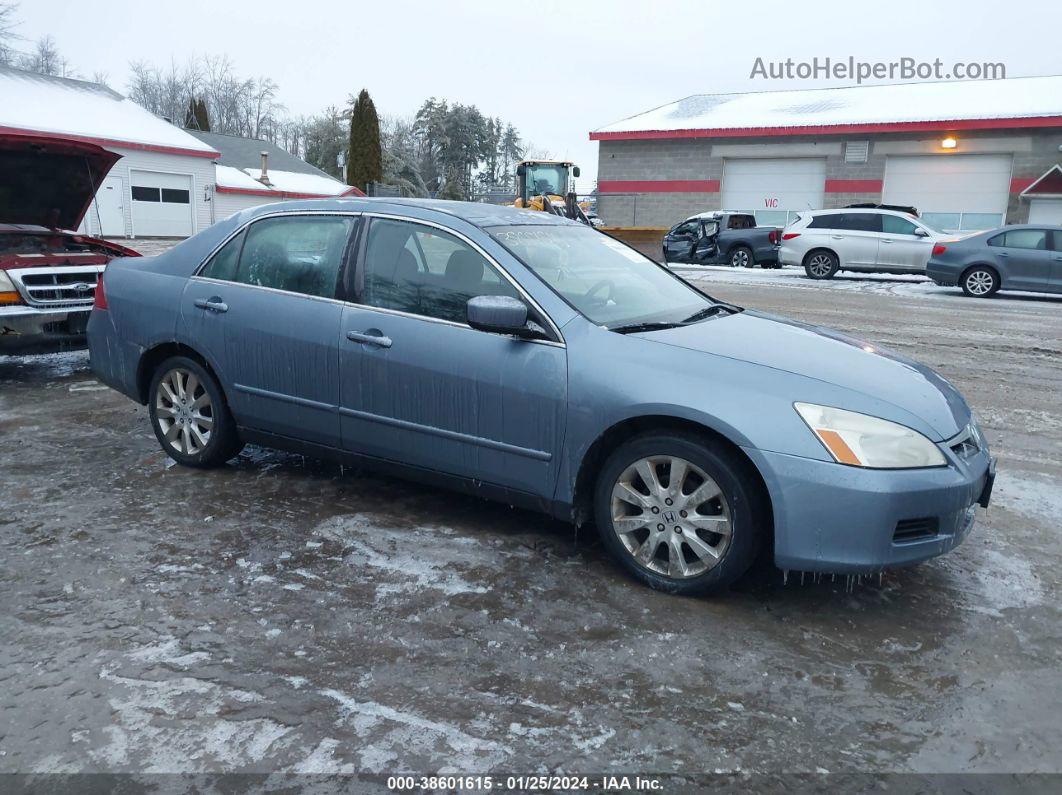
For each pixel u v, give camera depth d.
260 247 4.41
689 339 3.49
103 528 3.87
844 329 10.75
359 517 4.05
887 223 18.81
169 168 31.73
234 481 4.54
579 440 3.42
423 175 70.94
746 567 3.18
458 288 3.79
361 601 3.22
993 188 27.44
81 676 2.69
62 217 7.95
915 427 3.10
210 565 3.50
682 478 3.26
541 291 3.62
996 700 2.67
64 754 2.32
